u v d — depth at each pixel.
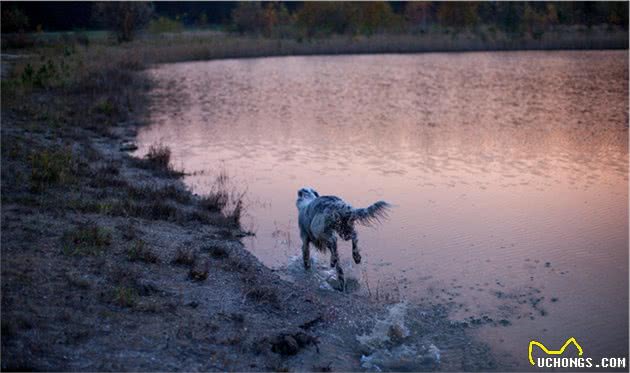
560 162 16.88
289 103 29.19
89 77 32.78
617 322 8.25
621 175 15.39
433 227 11.82
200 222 11.98
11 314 7.05
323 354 7.50
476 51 59.22
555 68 43.16
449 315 8.54
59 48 47.84
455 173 15.82
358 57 54.62
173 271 9.21
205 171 16.30
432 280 9.61
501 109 26.62
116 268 8.82
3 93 25.03
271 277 9.67
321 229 9.55
